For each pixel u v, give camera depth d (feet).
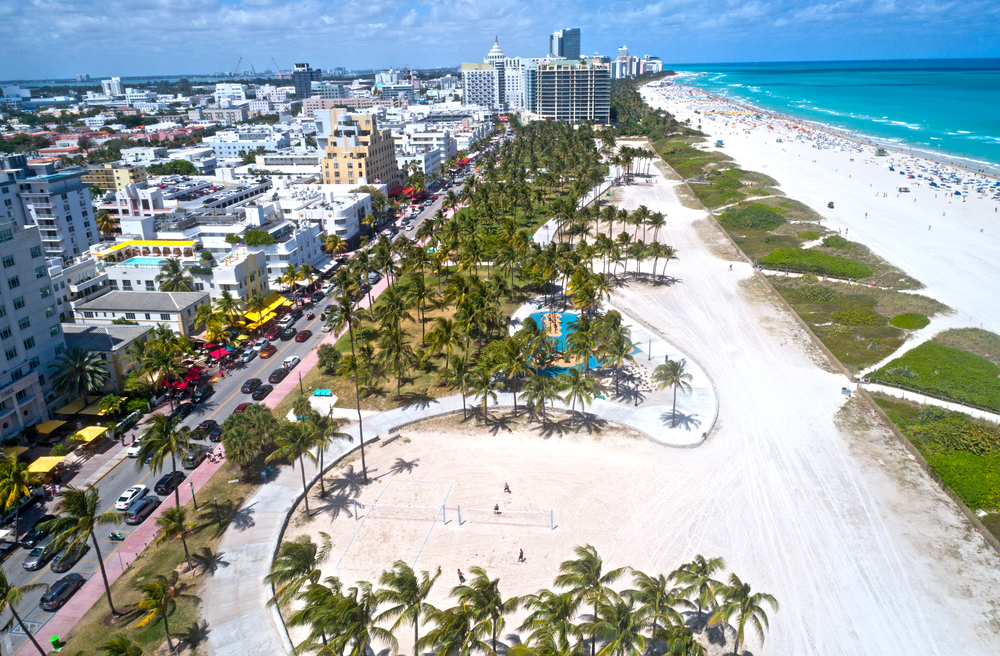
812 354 401.90
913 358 386.32
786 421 323.57
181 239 498.69
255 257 455.22
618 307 477.77
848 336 427.74
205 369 385.70
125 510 252.21
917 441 302.66
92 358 322.96
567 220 618.03
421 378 370.94
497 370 330.95
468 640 164.96
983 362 379.76
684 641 167.12
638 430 314.35
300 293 504.43
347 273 448.65
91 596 215.72
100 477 278.87
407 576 174.70
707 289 521.65
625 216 608.60
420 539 242.17
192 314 396.98
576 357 392.68
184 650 194.18
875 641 196.65
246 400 347.97
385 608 211.00
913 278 529.04
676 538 240.32
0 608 171.12
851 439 306.76
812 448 299.58
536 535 243.19
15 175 527.81
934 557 230.48
